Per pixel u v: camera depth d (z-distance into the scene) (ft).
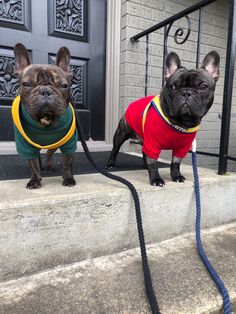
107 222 4.05
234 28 5.04
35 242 3.56
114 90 8.66
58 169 5.59
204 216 5.09
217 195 5.16
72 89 8.36
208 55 4.65
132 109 5.43
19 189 4.02
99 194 3.93
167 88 4.30
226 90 5.24
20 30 7.53
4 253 3.39
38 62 7.82
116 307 3.01
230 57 5.12
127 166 6.17
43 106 3.39
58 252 3.74
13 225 3.39
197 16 9.44
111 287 3.35
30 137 4.00
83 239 3.90
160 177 4.95
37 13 7.67
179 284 3.43
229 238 4.79
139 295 3.21
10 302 3.07
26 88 3.58
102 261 3.97
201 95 4.18
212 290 3.33
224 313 3.02
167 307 3.02
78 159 6.93
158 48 8.86
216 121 10.62
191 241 4.65
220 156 5.45
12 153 7.46
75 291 3.27
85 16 8.30
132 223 4.28
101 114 8.88
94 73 8.62
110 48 8.54
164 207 4.56
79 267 3.80
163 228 4.63
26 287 3.34
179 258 4.06
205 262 3.83
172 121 4.33
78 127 4.56
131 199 4.20
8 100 7.66
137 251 4.29
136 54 8.54
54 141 4.09
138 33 8.45
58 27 7.97
